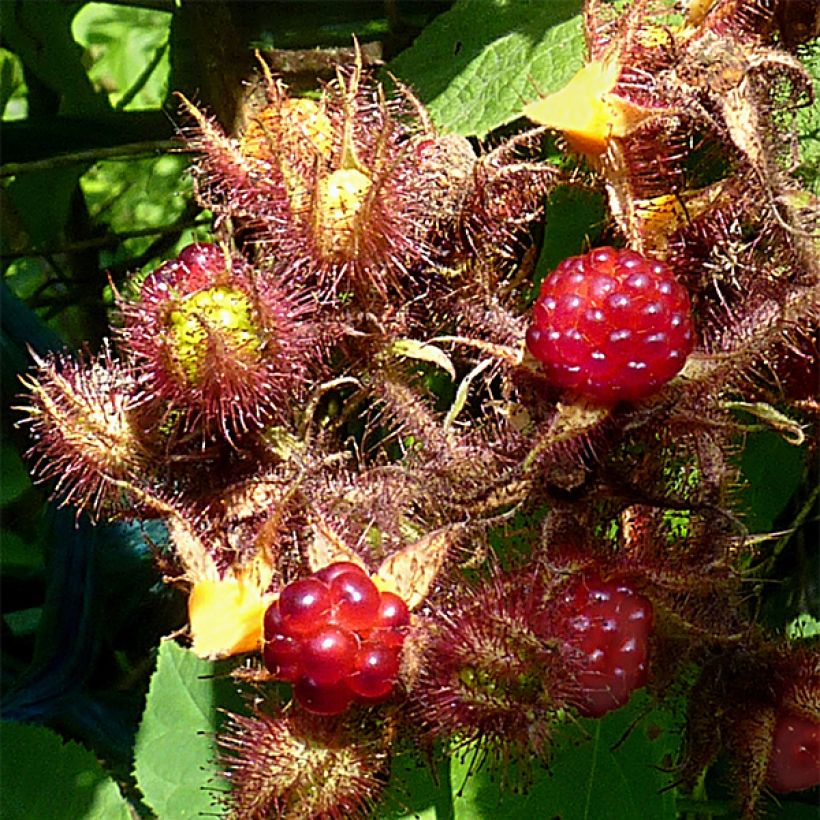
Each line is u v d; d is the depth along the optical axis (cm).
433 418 19
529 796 19
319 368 19
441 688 17
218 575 18
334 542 18
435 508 18
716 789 21
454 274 19
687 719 18
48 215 29
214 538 18
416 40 22
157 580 24
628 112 18
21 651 26
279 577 18
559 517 18
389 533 18
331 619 17
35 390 19
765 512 20
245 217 19
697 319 18
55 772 22
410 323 19
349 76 19
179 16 24
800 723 18
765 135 18
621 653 17
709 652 18
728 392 18
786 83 19
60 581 24
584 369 17
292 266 18
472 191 19
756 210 18
